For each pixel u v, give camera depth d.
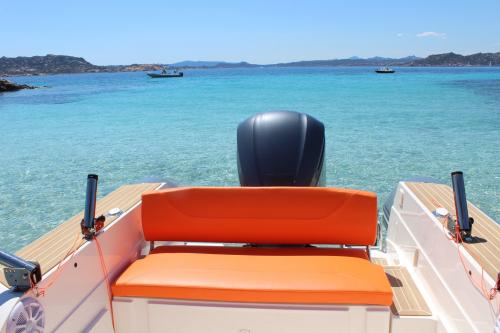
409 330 2.15
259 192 2.34
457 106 19.91
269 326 2.07
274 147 3.04
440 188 2.88
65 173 8.70
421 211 2.53
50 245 1.99
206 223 2.40
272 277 2.11
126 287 2.13
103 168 9.01
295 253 2.37
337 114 17.16
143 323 2.16
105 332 2.10
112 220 2.32
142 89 40.28
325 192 2.30
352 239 2.33
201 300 2.10
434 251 2.27
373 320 2.02
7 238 5.59
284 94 28.88
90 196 2.12
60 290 1.75
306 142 3.06
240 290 2.04
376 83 42.94
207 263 2.26
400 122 14.73
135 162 9.44
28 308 1.52
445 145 10.60
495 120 15.08
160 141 11.90
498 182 7.52
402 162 8.90
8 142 12.41
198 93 31.98
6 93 39.38
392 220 3.24
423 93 28.34
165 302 2.12
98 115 18.97
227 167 8.79
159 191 2.43
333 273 2.12
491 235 2.08
